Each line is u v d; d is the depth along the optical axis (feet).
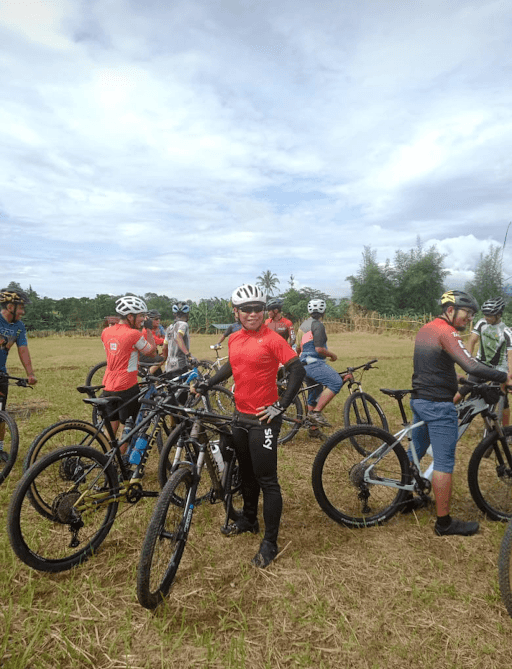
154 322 29.37
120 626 8.05
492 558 10.26
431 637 7.79
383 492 13.08
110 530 11.41
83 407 25.16
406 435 12.47
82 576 9.57
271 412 9.78
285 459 17.17
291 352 10.03
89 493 10.28
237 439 10.59
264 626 8.09
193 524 11.80
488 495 12.62
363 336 116.16
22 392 30.22
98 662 7.31
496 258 162.71
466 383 11.86
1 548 10.41
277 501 10.15
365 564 10.02
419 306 209.46
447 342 10.68
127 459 12.99
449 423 10.97
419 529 11.66
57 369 44.24
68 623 8.07
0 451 15.29
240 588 9.16
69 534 10.92
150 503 12.86
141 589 7.98
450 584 9.25
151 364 20.40
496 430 12.04
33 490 9.98
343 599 8.79
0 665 7.13
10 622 7.94
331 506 11.77
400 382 33.81
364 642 7.70
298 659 7.26
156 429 13.98
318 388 19.98
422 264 209.36
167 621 8.16
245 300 9.82
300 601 8.73
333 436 11.68
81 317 327.67
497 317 17.65
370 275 209.97
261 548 10.21
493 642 7.68
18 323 16.83
